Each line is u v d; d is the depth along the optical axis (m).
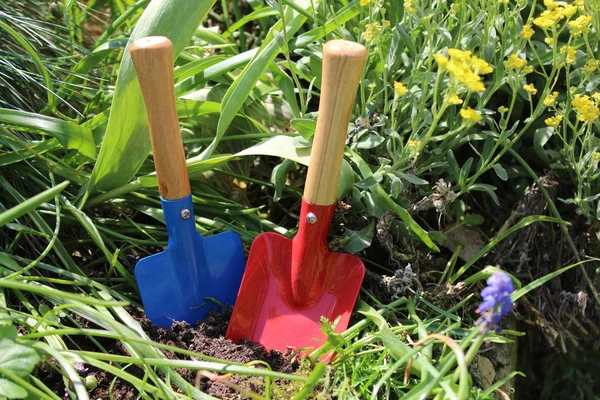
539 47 0.64
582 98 0.54
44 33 0.66
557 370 0.72
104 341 0.52
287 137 0.57
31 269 0.55
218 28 0.72
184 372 0.50
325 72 0.47
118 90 0.53
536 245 0.65
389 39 0.60
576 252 0.61
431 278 0.59
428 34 0.53
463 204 0.61
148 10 0.55
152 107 0.48
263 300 0.56
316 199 0.52
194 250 0.54
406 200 0.57
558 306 0.64
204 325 0.54
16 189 0.59
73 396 0.46
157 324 0.55
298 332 0.55
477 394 0.48
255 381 0.49
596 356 0.71
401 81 0.62
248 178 0.62
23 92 0.64
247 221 0.61
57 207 0.54
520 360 0.68
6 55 0.61
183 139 0.64
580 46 0.64
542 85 0.65
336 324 0.54
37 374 0.49
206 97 0.63
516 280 0.57
